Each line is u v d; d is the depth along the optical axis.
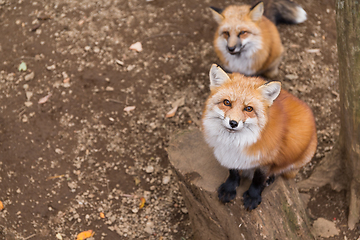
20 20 6.40
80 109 5.40
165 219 4.54
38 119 5.24
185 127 5.39
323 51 6.43
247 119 2.70
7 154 4.89
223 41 5.59
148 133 5.31
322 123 5.50
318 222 4.23
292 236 3.57
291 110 3.21
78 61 5.89
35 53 5.96
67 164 4.87
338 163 4.40
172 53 6.23
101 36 6.24
